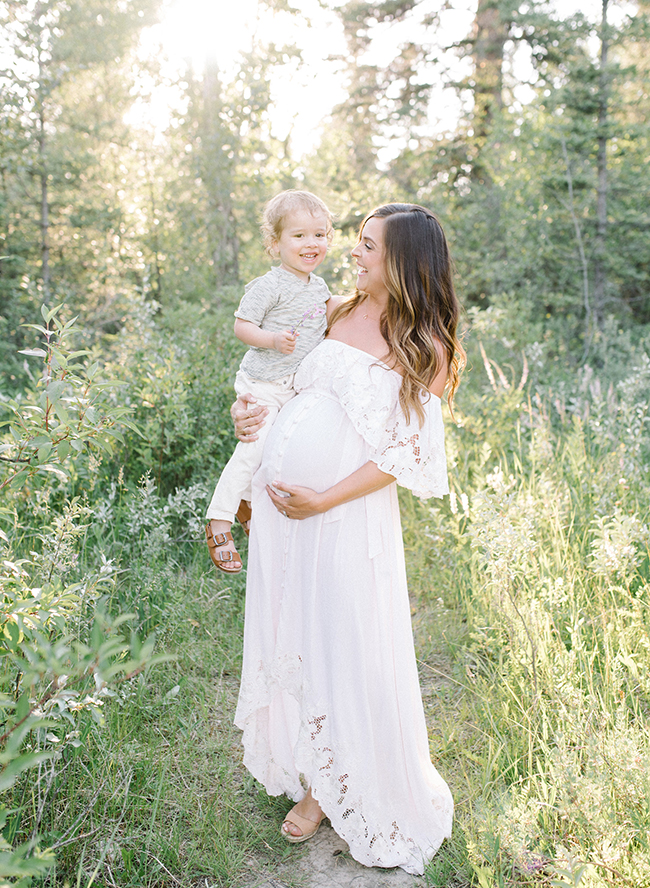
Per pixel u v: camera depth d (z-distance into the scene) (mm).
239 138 9852
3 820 1379
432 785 2416
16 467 2105
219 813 2449
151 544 3824
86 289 9547
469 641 3568
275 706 2482
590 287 11180
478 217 12078
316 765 2250
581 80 10453
